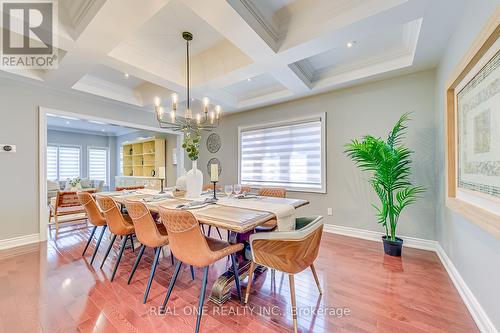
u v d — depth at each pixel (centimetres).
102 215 250
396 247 255
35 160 317
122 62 246
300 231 143
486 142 131
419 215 280
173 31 235
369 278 210
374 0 172
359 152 260
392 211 260
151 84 381
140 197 254
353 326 148
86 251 279
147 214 182
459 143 175
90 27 181
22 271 226
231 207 192
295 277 213
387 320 154
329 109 353
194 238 148
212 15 172
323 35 197
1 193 291
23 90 307
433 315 158
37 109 319
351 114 331
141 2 155
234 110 458
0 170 290
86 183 670
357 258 254
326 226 357
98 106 386
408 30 222
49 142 707
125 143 719
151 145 650
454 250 202
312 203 372
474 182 147
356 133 327
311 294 185
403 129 287
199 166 551
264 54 227
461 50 175
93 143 804
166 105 421
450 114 192
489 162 128
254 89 396
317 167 369
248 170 462
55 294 186
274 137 422
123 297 182
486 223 122
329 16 193
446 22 183
